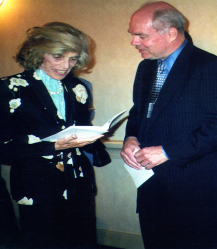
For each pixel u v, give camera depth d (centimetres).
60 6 238
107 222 253
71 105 164
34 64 153
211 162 151
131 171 168
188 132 148
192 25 204
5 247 216
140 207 172
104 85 237
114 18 225
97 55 234
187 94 148
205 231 153
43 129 152
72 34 153
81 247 170
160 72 164
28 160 152
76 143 147
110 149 237
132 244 244
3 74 265
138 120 171
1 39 258
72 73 175
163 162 156
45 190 152
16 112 147
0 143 146
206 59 146
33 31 151
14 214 253
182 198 155
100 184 249
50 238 155
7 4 251
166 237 164
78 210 166
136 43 155
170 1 206
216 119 141
